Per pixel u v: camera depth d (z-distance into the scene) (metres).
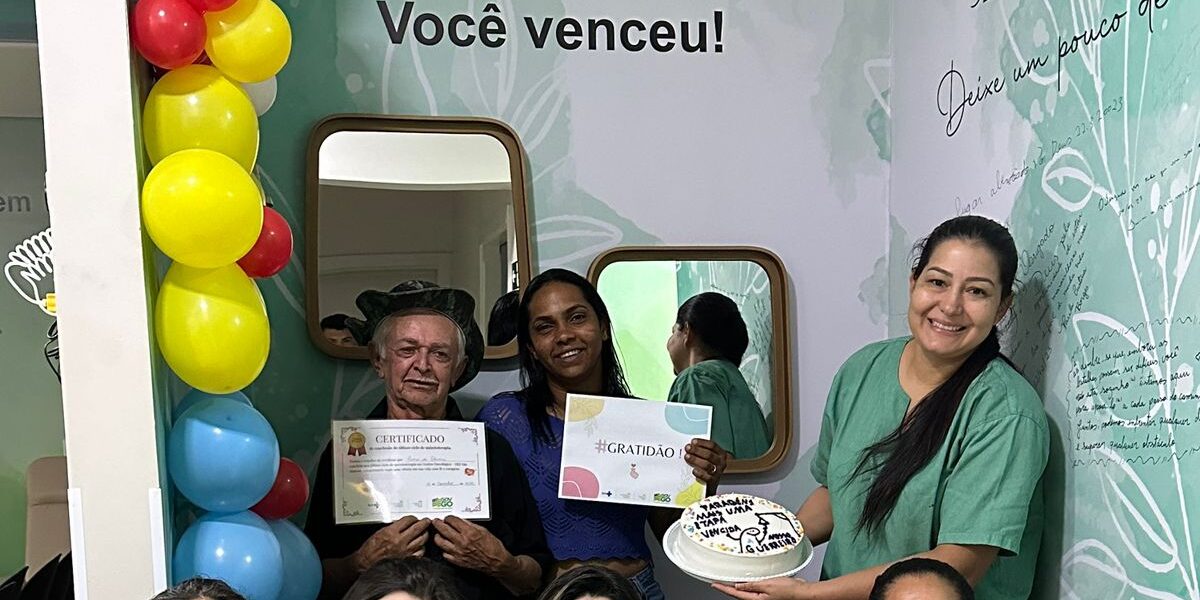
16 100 2.79
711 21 2.81
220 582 1.71
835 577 2.30
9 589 2.18
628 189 2.78
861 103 2.89
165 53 1.87
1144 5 1.89
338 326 2.61
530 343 2.48
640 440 2.43
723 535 2.15
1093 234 2.04
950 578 1.69
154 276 2.00
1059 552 2.17
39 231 2.92
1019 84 2.29
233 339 1.88
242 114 1.97
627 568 2.44
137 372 1.82
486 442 2.39
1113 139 1.98
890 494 2.10
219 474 1.91
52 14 1.78
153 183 1.80
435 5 2.69
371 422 2.32
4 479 2.91
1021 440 2.00
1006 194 2.35
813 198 2.87
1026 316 2.28
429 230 2.65
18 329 2.91
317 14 2.64
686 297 2.78
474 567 2.25
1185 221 1.78
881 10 2.89
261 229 2.00
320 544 2.36
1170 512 1.82
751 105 2.84
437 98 2.70
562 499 2.43
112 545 1.83
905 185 2.81
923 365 2.15
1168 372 1.82
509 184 2.69
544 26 2.74
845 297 2.89
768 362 2.81
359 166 2.62
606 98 2.77
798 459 2.86
